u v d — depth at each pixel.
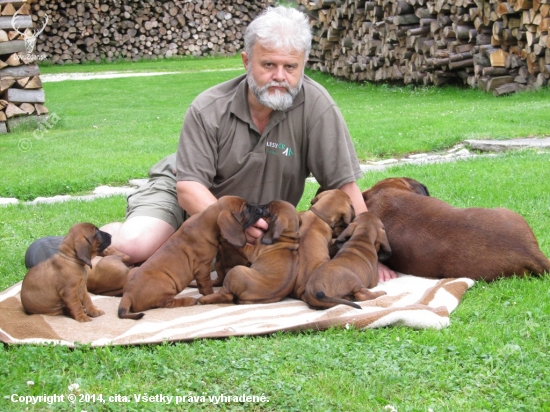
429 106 7.44
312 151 2.88
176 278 2.58
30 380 2.12
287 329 2.36
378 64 9.71
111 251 2.92
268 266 2.60
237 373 2.14
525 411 1.98
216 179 2.92
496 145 5.19
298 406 2.00
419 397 2.04
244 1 16.52
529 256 2.69
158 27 16.17
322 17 10.88
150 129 7.43
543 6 6.91
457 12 8.03
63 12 15.49
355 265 2.58
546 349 2.25
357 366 2.17
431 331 2.35
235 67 14.27
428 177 4.31
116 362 2.19
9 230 3.73
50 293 2.48
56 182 4.90
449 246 2.75
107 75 13.71
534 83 7.52
